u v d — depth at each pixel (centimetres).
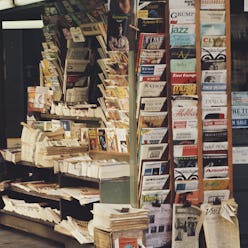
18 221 1184
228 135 987
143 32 956
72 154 1100
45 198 1156
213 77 980
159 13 960
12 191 1219
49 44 1206
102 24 1091
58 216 1091
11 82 1390
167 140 968
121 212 927
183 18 966
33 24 1320
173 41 965
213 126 982
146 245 964
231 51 1044
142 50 958
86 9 1124
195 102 973
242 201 1042
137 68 958
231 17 1043
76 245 1033
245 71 1044
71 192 1058
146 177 962
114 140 1045
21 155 1183
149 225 965
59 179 1096
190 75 971
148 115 961
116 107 1042
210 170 982
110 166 989
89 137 1095
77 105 1148
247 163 1041
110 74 1047
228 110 985
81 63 1164
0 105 1284
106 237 926
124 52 1009
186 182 973
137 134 961
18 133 1389
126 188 995
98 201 1020
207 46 976
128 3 962
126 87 1016
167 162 970
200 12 971
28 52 1390
